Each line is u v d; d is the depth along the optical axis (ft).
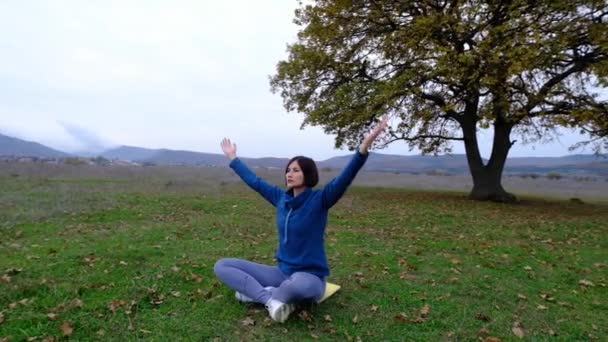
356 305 13.56
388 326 12.18
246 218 30.32
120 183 52.37
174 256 18.43
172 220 28.68
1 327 11.19
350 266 18.04
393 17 48.85
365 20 49.29
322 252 12.16
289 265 12.17
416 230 27.91
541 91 43.16
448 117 53.47
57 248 19.43
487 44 38.58
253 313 12.41
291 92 55.67
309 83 53.98
